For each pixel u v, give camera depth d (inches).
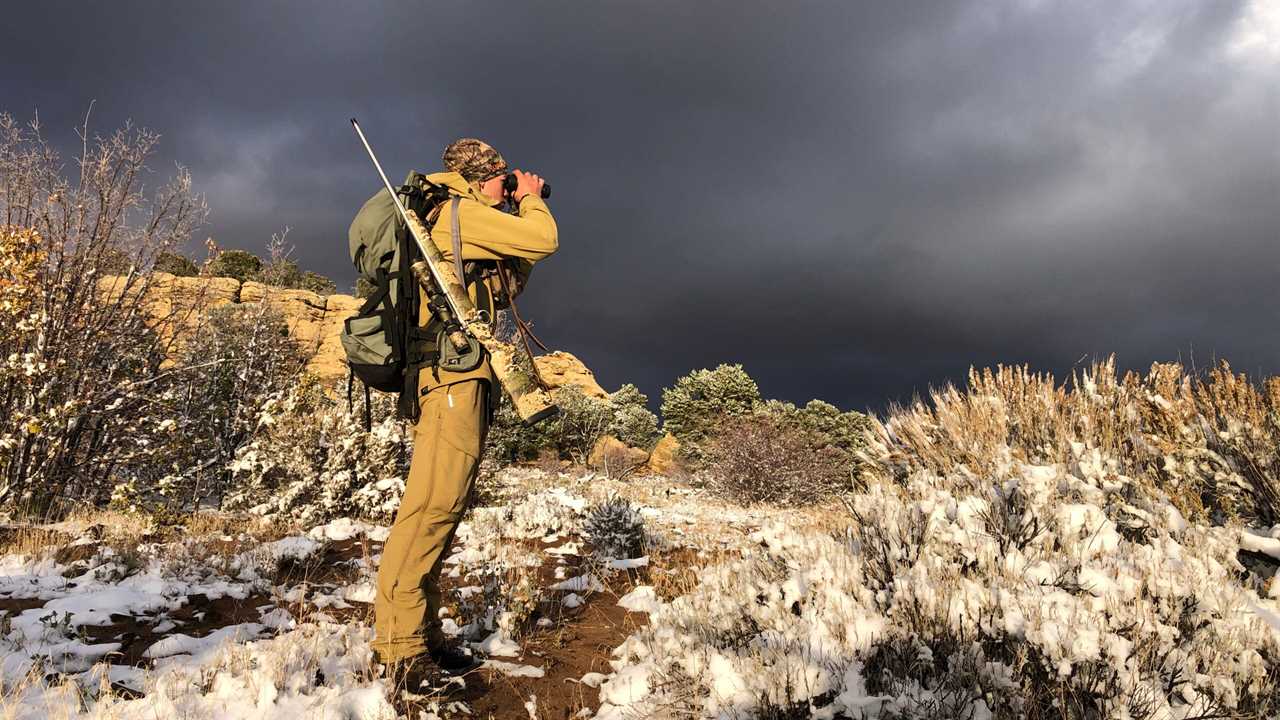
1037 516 112.2
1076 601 90.4
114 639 108.9
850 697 79.5
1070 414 166.9
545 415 93.5
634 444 1352.1
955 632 90.5
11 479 246.4
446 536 94.5
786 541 130.0
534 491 359.9
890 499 125.0
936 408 187.6
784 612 105.9
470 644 113.1
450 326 93.6
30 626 109.0
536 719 90.0
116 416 292.8
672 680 92.5
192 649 104.6
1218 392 142.6
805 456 562.3
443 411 93.1
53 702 80.7
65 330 272.8
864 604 100.3
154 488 259.8
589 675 102.0
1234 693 78.9
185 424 333.1
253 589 139.8
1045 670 83.5
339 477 241.3
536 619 129.9
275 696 81.3
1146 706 77.4
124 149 284.8
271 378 408.5
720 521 298.8
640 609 139.9
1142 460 148.0
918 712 78.0
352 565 169.0
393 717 80.5
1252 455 130.0
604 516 203.6
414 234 94.7
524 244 96.9
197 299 368.8
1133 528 123.4
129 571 148.3
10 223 264.7
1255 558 113.5
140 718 77.7
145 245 302.7
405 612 92.2
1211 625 89.7
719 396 1229.7
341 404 297.9
